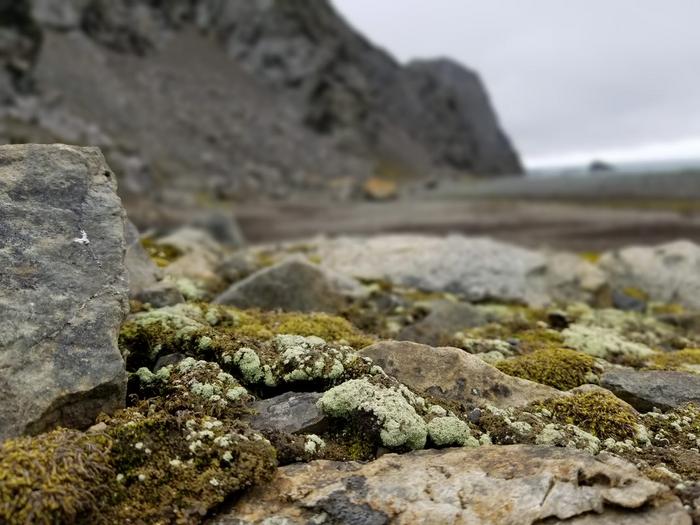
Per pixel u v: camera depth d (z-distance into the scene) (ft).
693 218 159.22
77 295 18.03
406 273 41.96
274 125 375.04
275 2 435.12
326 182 315.99
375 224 174.50
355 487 15.19
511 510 14.20
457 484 15.14
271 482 15.42
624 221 158.30
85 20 336.49
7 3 293.02
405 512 14.33
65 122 231.09
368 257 45.78
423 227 162.40
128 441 15.48
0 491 13.06
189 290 30.76
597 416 19.60
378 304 34.55
